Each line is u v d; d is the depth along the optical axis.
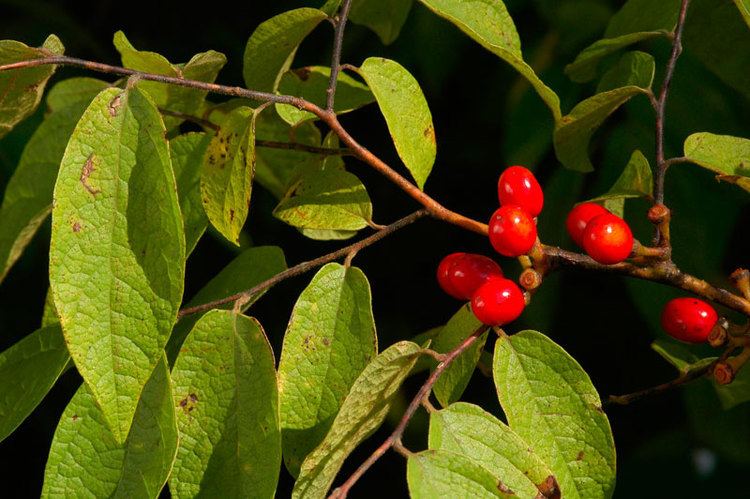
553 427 0.48
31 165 0.56
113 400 0.46
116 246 0.47
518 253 0.49
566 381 0.48
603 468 0.48
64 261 0.46
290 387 0.49
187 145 0.51
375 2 0.58
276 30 0.52
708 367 0.51
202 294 0.52
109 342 0.46
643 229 0.56
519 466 0.47
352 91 0.54
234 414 0.48
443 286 0.51
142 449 0.48
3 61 0.48
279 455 0.48
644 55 0.53
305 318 0.49
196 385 0.48
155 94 0.53
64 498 0.48
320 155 0.52
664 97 0.51
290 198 0.52
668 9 0.55
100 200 0.47
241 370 0.48
